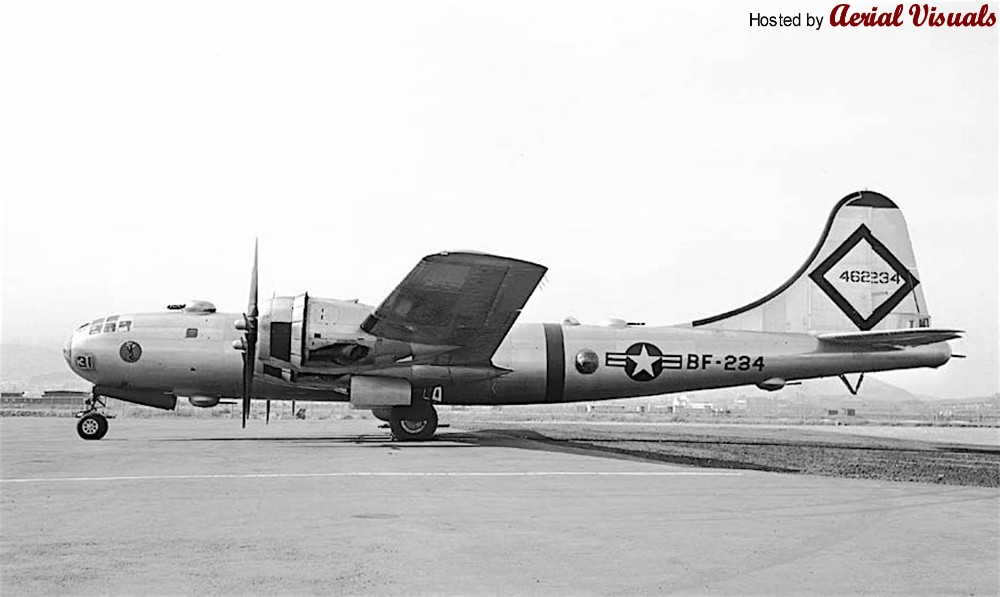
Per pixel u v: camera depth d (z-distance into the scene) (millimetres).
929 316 23141
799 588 5711
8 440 20922
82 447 18203
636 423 56969
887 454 20281
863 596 5535
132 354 20125
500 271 16953
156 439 21719
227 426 34344
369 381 19453
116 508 8898
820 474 13797
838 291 22938
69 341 20578
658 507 9266
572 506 9297
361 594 5422
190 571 6004
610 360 21547
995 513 8977
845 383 22984
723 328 22562
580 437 25656
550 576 5973
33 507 8961
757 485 11484
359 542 7094
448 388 20812
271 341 18844
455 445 19391
